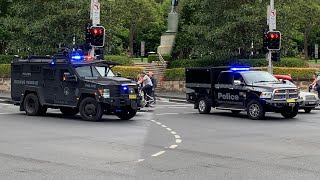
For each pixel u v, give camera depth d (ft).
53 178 32.89
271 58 103.09
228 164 38.45
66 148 45.19
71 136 53.11
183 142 50.06
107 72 74.02
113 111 70.33
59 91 72.69
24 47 130.41
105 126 62.90
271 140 52.26
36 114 76.18
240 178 33.45
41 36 128.47
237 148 46.57
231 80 80.33
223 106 81.71
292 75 127.03
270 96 74.69
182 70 139.74
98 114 68.69
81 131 57.47
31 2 131.64
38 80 75.31
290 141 51.65
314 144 49.57
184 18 160.86
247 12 131.34
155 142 49.78
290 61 137.18
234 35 131.23
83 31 128.36
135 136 53.88
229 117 78.69
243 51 138.51
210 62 138.41
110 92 68.49
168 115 81.46
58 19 127.24
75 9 127.65
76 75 70.49
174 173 34.83
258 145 48.60
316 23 221.66
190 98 87.56
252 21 128.16
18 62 77.66
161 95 130.31
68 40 128.77
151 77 104.63
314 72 124.57
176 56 159.12
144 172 35.04
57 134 54.65
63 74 71.87
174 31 164.66
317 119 75.87
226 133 57.98
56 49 129.70
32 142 48.60
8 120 69.10
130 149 45.01
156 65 147.95
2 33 144.25
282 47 136.05
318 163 39.17
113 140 50.57
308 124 68.64
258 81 78.23
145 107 98.48
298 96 78.59
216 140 51.85
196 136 54.90
